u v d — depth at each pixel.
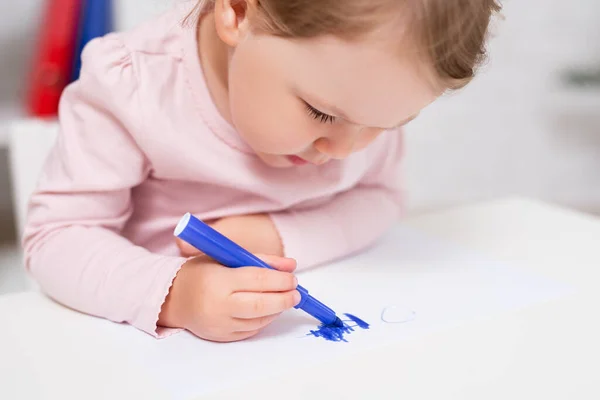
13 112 1.26
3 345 0.50
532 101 1.64
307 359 0.47
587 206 1.73
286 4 0.46
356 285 0.60
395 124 0.50
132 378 0.45
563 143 1.69
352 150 0.53
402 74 0.46
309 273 0.63
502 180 1.67
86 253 0.57
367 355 0.47
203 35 0.63
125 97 0.61
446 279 0.61
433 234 0.74
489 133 1.63
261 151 0.57
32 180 0.93
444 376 0.45
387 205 0.74
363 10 0.44
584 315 0.54
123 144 0.62
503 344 0.49
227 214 0.68
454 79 0.47
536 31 1.61
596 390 0.44
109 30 1.21
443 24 0.44
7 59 1.37
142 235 0.70
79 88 0.63
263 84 0.50
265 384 0.44
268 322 0.50
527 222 0.78
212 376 0.45
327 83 0.47
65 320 0.54
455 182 1.63
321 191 0.70
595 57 1.67
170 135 0.62
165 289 0.52
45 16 1.22
